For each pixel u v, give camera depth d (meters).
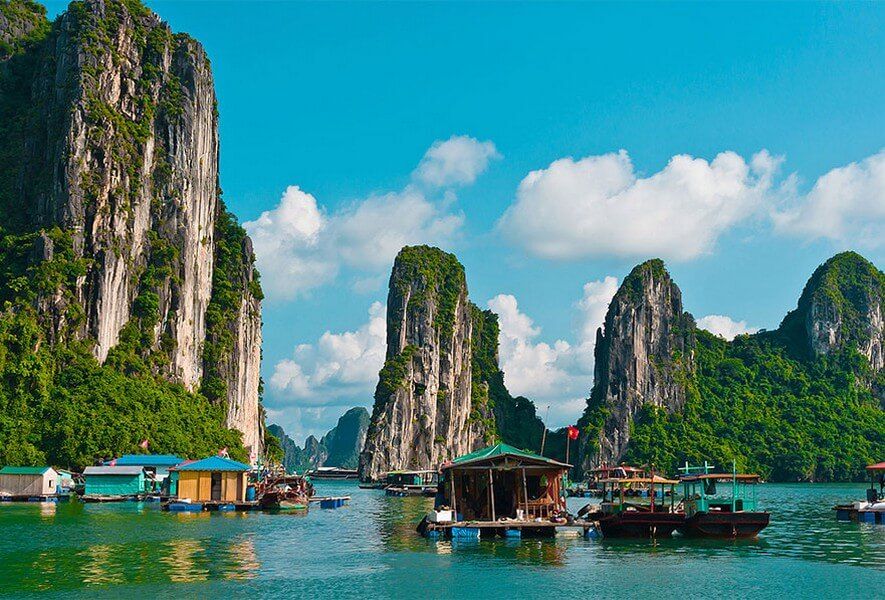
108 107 168.88
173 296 170.00
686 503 67.25
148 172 173.38
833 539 66.12
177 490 94.62
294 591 43.78
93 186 159.75
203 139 189.88
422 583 46.03
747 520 64.38
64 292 147.12
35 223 158.25
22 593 42.44
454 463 66.25
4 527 69.56
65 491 109.94
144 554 54.53
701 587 45.38
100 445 129.38
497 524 62.59
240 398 193.62
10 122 177.88
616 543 60.88
